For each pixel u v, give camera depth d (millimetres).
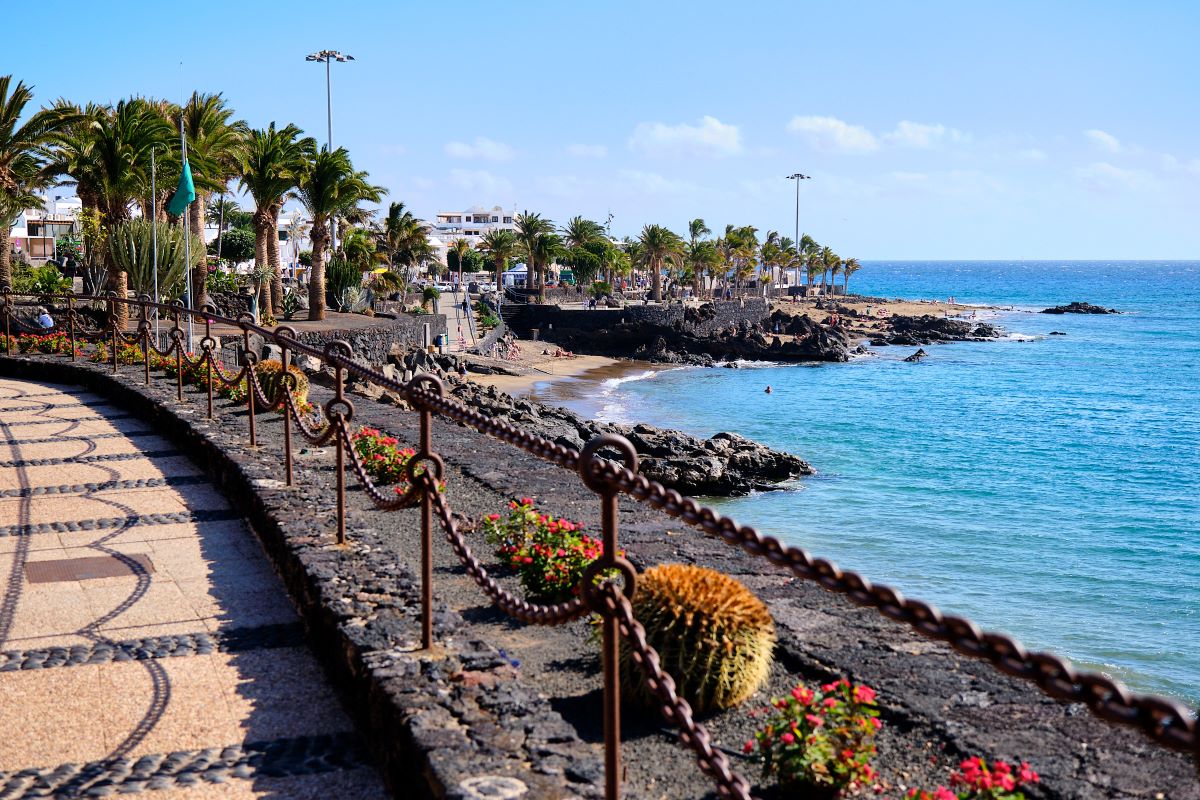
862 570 26031
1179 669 19219
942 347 116625
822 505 33438
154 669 6309
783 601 8109
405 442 15297
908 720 6082
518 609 4172
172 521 9805
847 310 151125
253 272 51312
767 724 5629
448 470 13664
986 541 29453
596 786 4012
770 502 33531
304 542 7559
